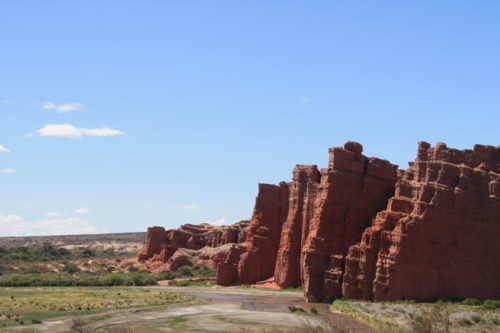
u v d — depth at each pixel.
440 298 86.50
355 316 74.19
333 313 81.12
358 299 91.25
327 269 98.00
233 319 74.94
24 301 93.44
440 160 95.25
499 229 89.94
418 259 87.94
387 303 84.62
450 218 89.75
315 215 104.00
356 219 104.44
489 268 88.69
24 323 68.38
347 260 93.44
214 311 83.94
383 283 87.75
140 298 102.00
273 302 97.81
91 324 69.44
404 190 96.38
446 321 55.09
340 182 104.81
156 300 98.81
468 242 89.19
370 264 90.88
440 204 89.75
